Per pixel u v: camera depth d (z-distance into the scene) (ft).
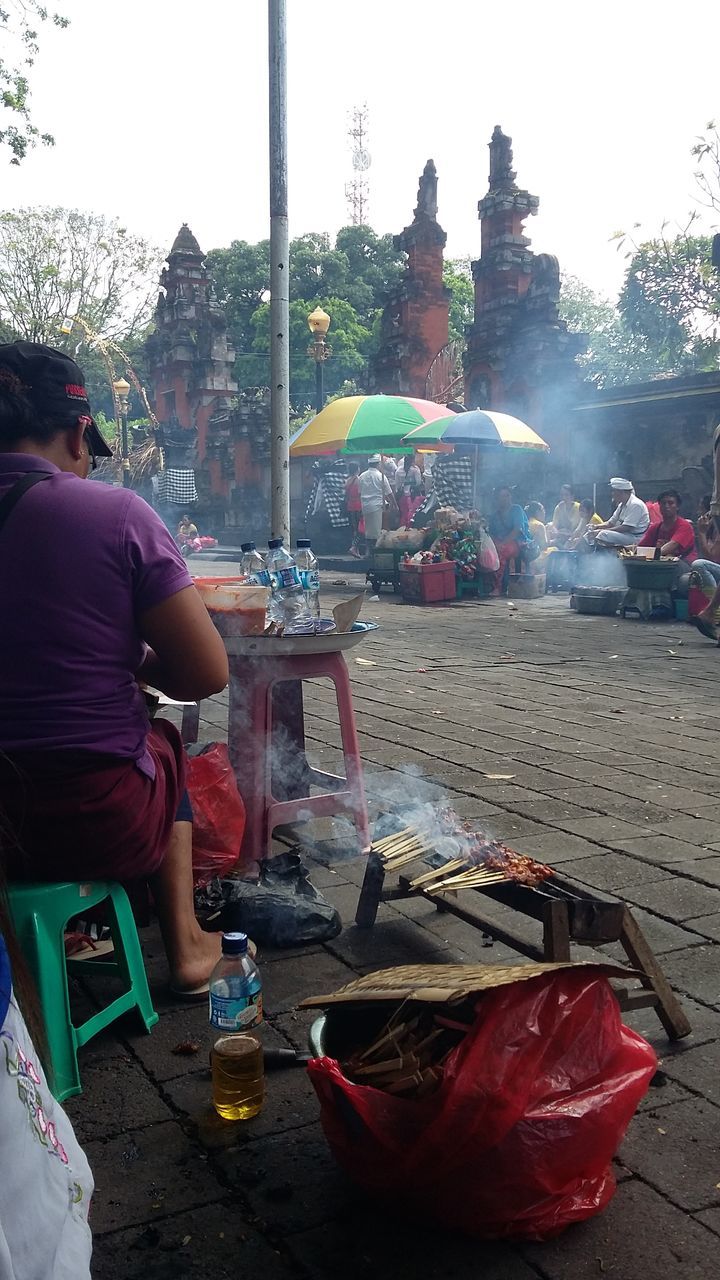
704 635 32.24
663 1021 8.45
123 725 8.04
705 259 87.61
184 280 106.93
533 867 9.24
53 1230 3.86
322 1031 6.82
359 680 25.05
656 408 57.93
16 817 7.68
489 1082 5.88
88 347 153.17
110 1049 8.45
